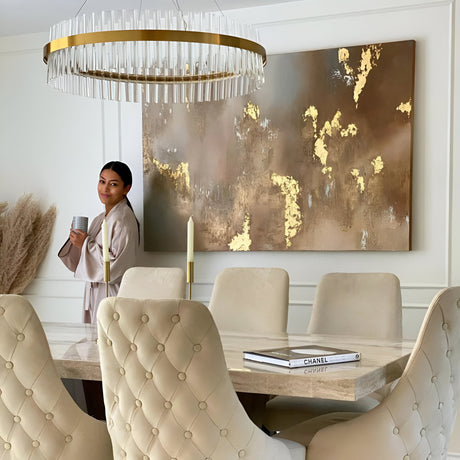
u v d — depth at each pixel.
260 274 3.48
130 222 4.52
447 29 3.99
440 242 4.00
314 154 4.25
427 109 4.02
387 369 2.18
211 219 4.50
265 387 2.01
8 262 4.92
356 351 2.49
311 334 3.07
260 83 3.12
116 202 4.59
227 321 3.47
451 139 3.96
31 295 5.09
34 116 5.11
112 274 4.43
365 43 4.17
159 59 2.79
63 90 3.14
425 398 2.12
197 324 1.81
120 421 1.97
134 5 4.41
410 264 4.07
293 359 2.11
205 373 1.82
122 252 4.44
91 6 4.44
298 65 4.29
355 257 4.20
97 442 2.14
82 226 4.55
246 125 4.41
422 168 4.04
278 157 4.33
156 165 4.64
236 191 4.44
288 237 4.30
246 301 3.46
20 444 2.13
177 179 4.59
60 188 5.04
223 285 3.54
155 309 1.84
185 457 1.88
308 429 2.46
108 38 2.74
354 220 4.14
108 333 1.91
